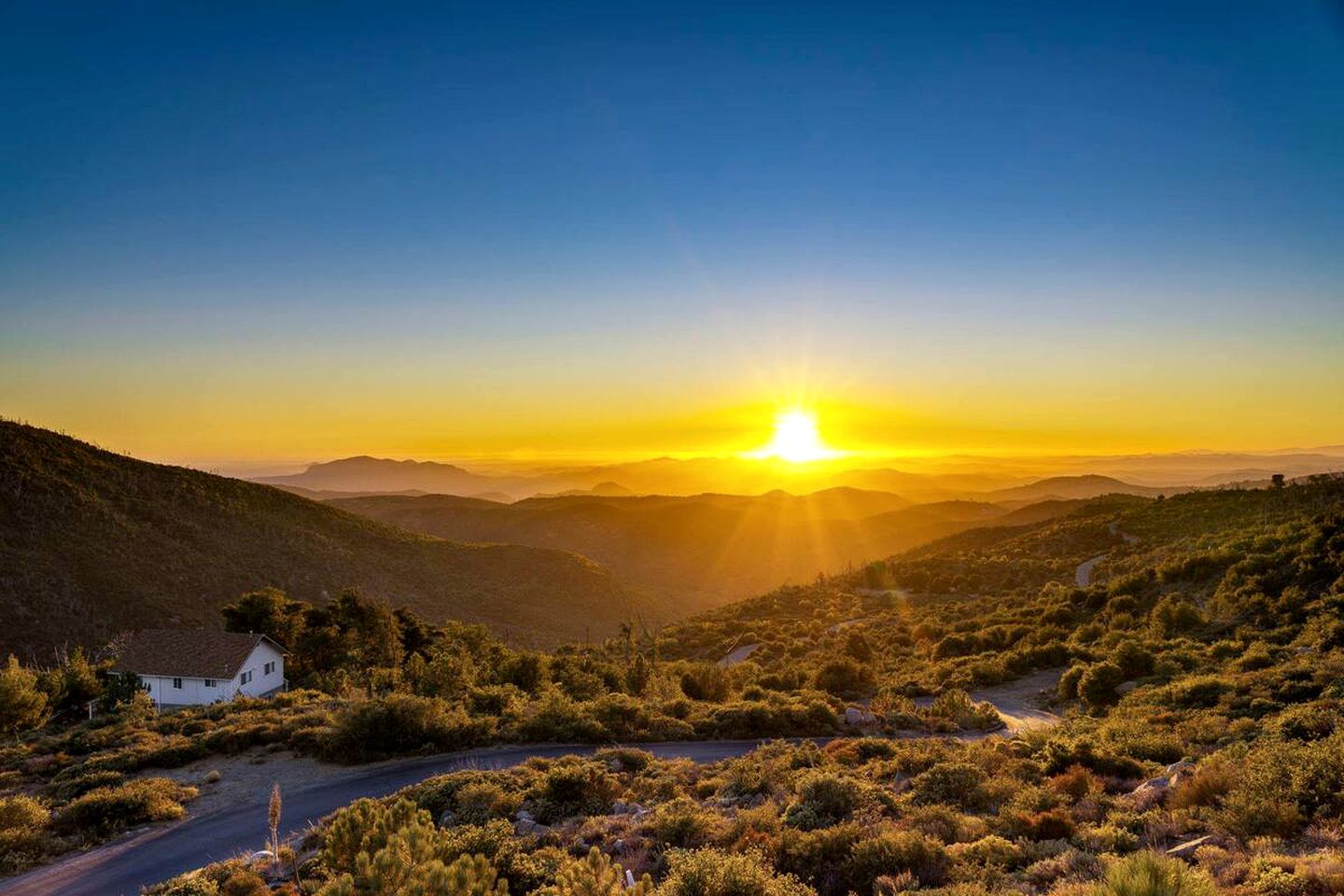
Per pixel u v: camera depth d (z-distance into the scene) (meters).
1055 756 18.42
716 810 17.58
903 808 15.70
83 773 27.69
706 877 10.66
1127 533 113.19
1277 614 43.56
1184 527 101.56
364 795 24.50
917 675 58.78
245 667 55.41
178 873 18.75
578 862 9.80
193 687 53.00
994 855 11.77
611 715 34.88
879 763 22.91
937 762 20.86
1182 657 40.94
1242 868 9.06
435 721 30.91
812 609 119.00
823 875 12.56
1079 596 71.25
